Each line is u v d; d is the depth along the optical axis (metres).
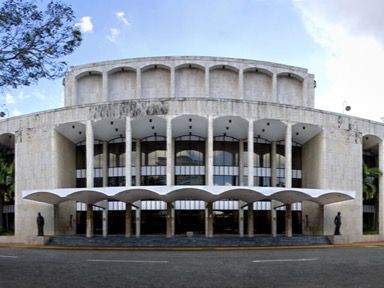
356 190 42.16
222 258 22.09
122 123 39.28
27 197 34.47
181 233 41.41
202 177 42.03
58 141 40.53
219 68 45.72
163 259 21.52
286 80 47.41
